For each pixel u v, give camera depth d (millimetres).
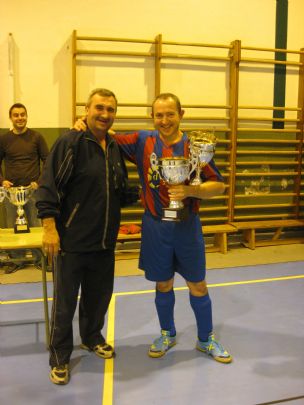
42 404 2109
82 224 2246
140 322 3064
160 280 2436
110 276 2479
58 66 4699
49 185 2139
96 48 4754
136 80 4910
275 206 5496
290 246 5254
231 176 5230
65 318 2303
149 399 2141
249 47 5062
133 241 4988
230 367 2439
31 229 2842
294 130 5449
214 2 5055
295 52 5277
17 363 2506
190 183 2344
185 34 5012
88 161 2209
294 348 2670
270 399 2135
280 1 5254
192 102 5121
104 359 2535
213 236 5348
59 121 4777
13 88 4605
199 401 2123
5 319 3121
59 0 4625
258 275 4133
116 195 2346
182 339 2785
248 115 5348
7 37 4539
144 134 2377
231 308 3309
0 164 4117
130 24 4840
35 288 3783
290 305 3371
